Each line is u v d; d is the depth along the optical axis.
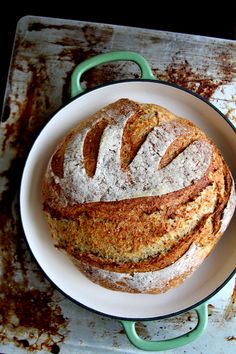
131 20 0.82
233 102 0.71
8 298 0.70
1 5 0.82
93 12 0.82
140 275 0.60
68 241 0.61
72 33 0.72
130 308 0.66
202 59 0.71
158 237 0.58
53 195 0.61
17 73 0.71
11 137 0.70
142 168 0.58
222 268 0.66
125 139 0.60
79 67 0.66
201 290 0.66
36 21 0.72
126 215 0.58
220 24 0.80
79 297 0.66
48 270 0.66
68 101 0.66
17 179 0.70
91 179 0.59
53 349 0.69
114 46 0.71
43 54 0.71
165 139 0.60
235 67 0.71
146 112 0.62
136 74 0.71
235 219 0.66
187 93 0.67
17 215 0.70
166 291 0.64
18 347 0.69
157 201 0.58
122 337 0.69
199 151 0.60
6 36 0.82
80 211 0.59
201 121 0.68
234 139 0.67
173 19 0.81
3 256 0.70
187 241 0.59
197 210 0.59
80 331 0.70
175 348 0.69
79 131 0.62
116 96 0.68
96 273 0.61
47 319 0.70
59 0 0.82
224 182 0.62
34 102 0.71
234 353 0.69
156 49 0.71
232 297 0.69
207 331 0.69
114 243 0.59
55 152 0.63
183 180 0.59
